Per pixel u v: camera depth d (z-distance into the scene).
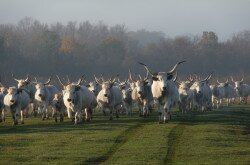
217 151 52.53
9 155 50.81
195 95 99.38
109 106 81.38
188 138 59.69
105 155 50.91
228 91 128.25
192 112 94.94
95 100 80.12
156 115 87.00
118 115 87.12
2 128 70.62
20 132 65.62
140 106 85.62
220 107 118.00
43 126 71.94
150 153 51.44
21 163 47.44
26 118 86.25
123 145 55.53
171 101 75.12
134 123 72.94
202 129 66.25
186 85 95.88
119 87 86.44
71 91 73.69
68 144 55.97
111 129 66.38
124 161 48.25
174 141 57.97
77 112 74.50
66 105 75.25
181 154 51.28
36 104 96.81
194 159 49.28
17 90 76.12
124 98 89.06
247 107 118.62
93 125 71.00
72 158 49.47
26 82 90.31
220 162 47.84
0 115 80.56
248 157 50.06
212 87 115.00
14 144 56.28
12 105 75.50
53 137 60.19
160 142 57.00
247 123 78.25
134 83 90.19
